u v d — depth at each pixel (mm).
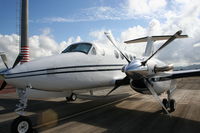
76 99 11539
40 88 5660
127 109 8305
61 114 7578
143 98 11461
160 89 7148
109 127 5711
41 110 8461
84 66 6719
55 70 5816
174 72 7508
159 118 6668
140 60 6723
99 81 7348
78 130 5480
